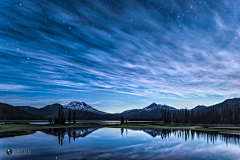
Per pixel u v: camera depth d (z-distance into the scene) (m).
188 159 19.95
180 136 46.16
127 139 39.56
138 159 19.72
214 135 48.94
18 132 55.09
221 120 151.38
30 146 28.97
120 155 21.91
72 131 62.62
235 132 58.84
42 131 61.41
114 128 82.50
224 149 26.91
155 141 36.09
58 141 35.41
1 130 61.84
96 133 55.16
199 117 161.50
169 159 19.86
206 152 24.30
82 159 19.69
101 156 21.25
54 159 19.72
